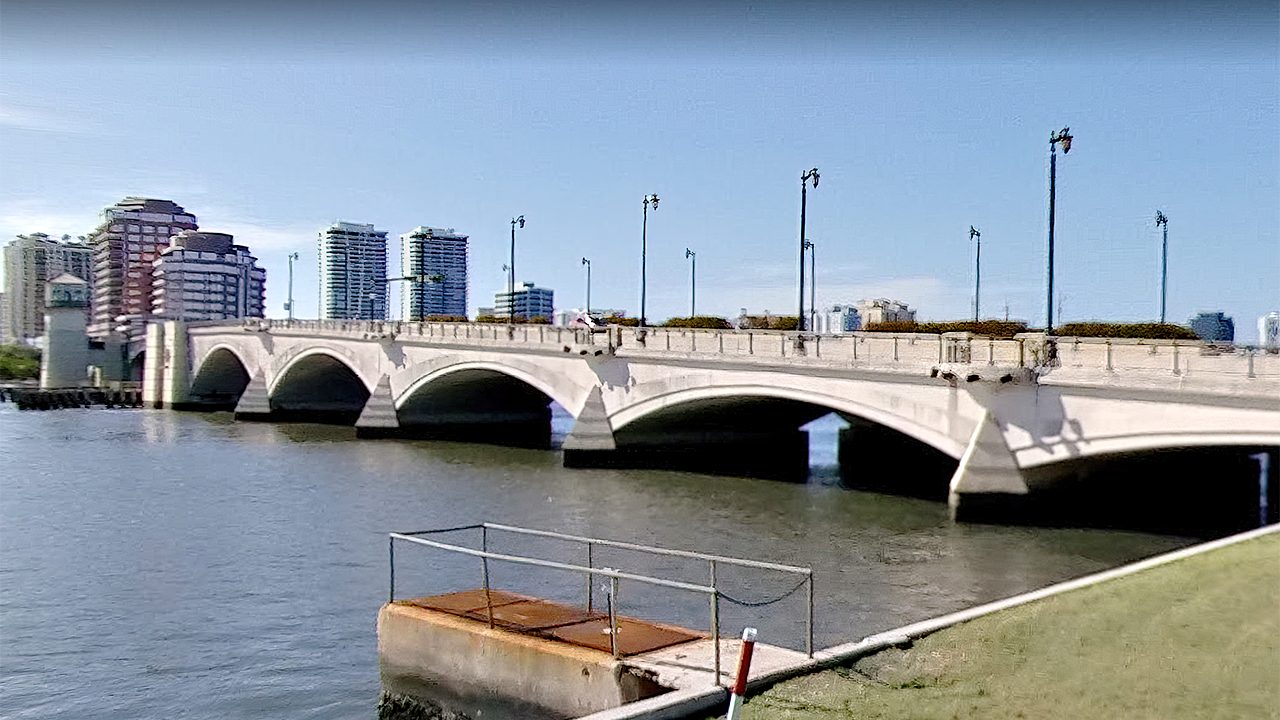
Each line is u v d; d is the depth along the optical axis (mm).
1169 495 43000
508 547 35469
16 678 22625
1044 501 38781
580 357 61188
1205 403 31969
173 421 102562
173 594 30031
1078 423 36031
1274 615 15086
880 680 12734
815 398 46281
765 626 24516
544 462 62906
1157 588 17078
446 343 73312
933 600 27172
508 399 86000
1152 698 11648
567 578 30297
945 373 39188
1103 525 38625
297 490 51094
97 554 35906
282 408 102812
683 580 29828
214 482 54656
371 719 19328
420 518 42219
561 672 14227
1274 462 41281
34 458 67500
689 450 62469
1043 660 13219
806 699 11992
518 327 67375
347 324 86062
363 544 36750
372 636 25125
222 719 19844
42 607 28734
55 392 131875
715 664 12586
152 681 22281
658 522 40406
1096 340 40094
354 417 106688
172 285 197750
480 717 15453
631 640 14805
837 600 27219
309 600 28875
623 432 59906
